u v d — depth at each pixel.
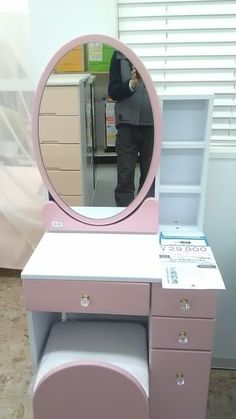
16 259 2.16
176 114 1.20
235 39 1.25
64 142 1.16
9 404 1.44
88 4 1.23
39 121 1.14
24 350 1.71
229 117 1.33
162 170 1.28
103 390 0.97
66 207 1.23
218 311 1.54
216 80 1.29
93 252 1.12
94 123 1.14
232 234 1.45
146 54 1.29
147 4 1.23
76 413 1.01
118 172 1.19
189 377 1.10
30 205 1.97
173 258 1.08
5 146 1.86
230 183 1.37
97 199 1.22
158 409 1.16
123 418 1.00
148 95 1.08
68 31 1.27
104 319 1.36
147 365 1.10
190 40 1.26
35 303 1.04
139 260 1.07
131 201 1.21
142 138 1.14
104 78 1.09
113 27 1.24
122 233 1.24
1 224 2.08
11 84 1.72
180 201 1.31
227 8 1.22
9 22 1.57
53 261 1.06
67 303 1.03
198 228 1.28
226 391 1.49
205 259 1.08
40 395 0.98
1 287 2.17
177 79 1.30
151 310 1.02
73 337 1.17
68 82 1.11
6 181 1.93
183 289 0.97
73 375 0.96
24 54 1.64
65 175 1.20
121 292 1.00
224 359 1.60
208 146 1.16
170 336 1.04
